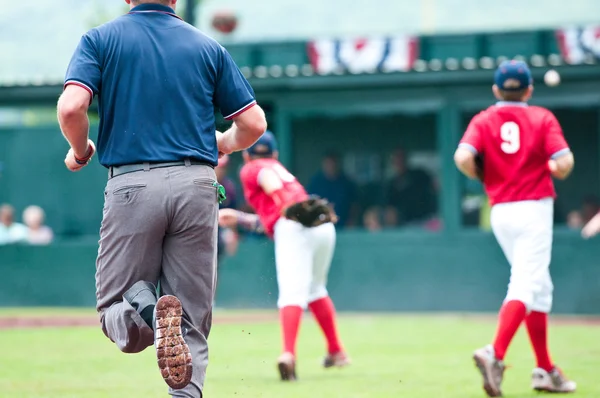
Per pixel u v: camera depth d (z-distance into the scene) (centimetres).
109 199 1391
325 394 2122
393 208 5331
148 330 1344
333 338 2486
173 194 1373
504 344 2038
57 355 2900
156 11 1431
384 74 4688
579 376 2380
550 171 2083
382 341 3331
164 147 1384
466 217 4847
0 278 5000
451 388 2217
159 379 2378
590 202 5112
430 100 4703
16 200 5491
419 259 4647
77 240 5394
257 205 2384
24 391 2172
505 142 2084
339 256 4719
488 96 4659
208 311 1425
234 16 5025
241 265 4744
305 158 5384
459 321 4162
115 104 1388
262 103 4912
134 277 1391
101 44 1393
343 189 5178
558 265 4491
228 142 1491
